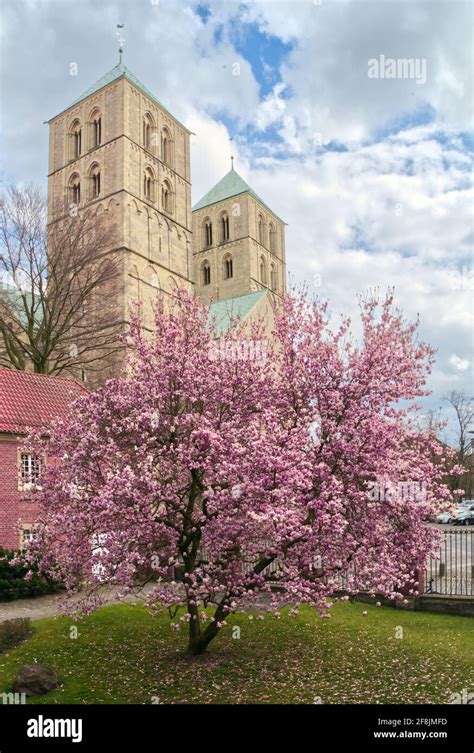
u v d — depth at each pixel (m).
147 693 12.39
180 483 13.81
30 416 26.72
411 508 13.13
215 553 12.53
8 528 24.73
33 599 22.06
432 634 16.23
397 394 14.04
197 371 13.96
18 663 14.51
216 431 12.99
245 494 11.79
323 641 15.80
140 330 15.62
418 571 18.95
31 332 38.47
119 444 13.65
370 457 12.98
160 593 12.27
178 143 69.38
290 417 14.18
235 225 82.19
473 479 73.75
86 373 45.94
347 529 12.98
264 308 64.44
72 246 41.41
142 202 61.09
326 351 14.13
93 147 62.47
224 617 14.23
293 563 12.18
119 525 12.14
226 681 13.04
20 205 44.75
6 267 38.97
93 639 16.28
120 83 60.53
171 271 64.56
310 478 12.12
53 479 14.42
